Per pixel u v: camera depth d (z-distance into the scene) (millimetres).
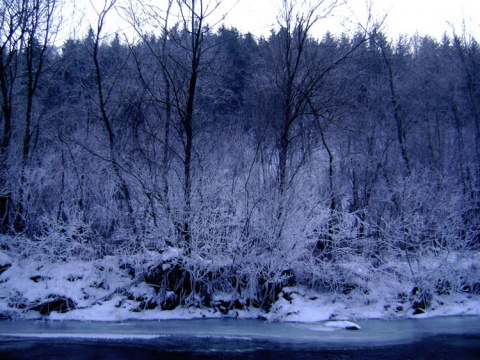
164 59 14859
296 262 12797
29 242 12938
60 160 15891
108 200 14266
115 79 16281
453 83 23000
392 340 9852
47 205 15156
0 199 14289
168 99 14750
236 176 14484
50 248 12977
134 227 13438
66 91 18688
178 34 14625
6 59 16734
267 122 15922
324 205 13648
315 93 15914
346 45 16109
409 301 12758
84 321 11234
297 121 16594
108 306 11883
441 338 10047
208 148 15812
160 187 13250
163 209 12953
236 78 21516
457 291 13586
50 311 11570
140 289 12273
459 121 22000
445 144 20891
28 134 15211
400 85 20266
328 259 13516
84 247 13172
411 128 20266
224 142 17031
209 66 14297
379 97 19031
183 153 15000
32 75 17000
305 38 15797
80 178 14891
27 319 11305
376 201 15891
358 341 9750
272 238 12570
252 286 12289
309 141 16406
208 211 12852
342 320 11648
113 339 9570
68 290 12086
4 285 12117
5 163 14492
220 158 15516
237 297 12344
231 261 12711
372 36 16344
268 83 16375
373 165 16359
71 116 18062
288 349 9055
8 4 15047
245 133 19359
